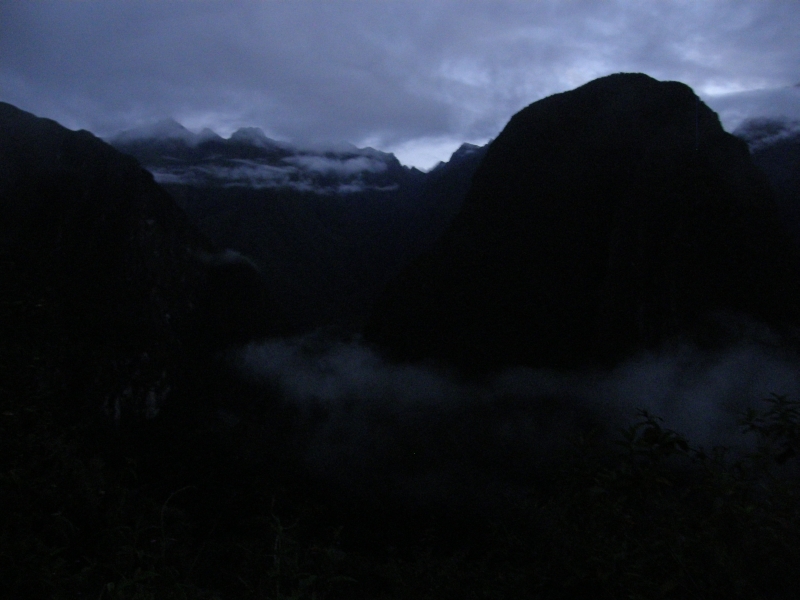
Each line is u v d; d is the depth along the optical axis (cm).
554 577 191
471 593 265
